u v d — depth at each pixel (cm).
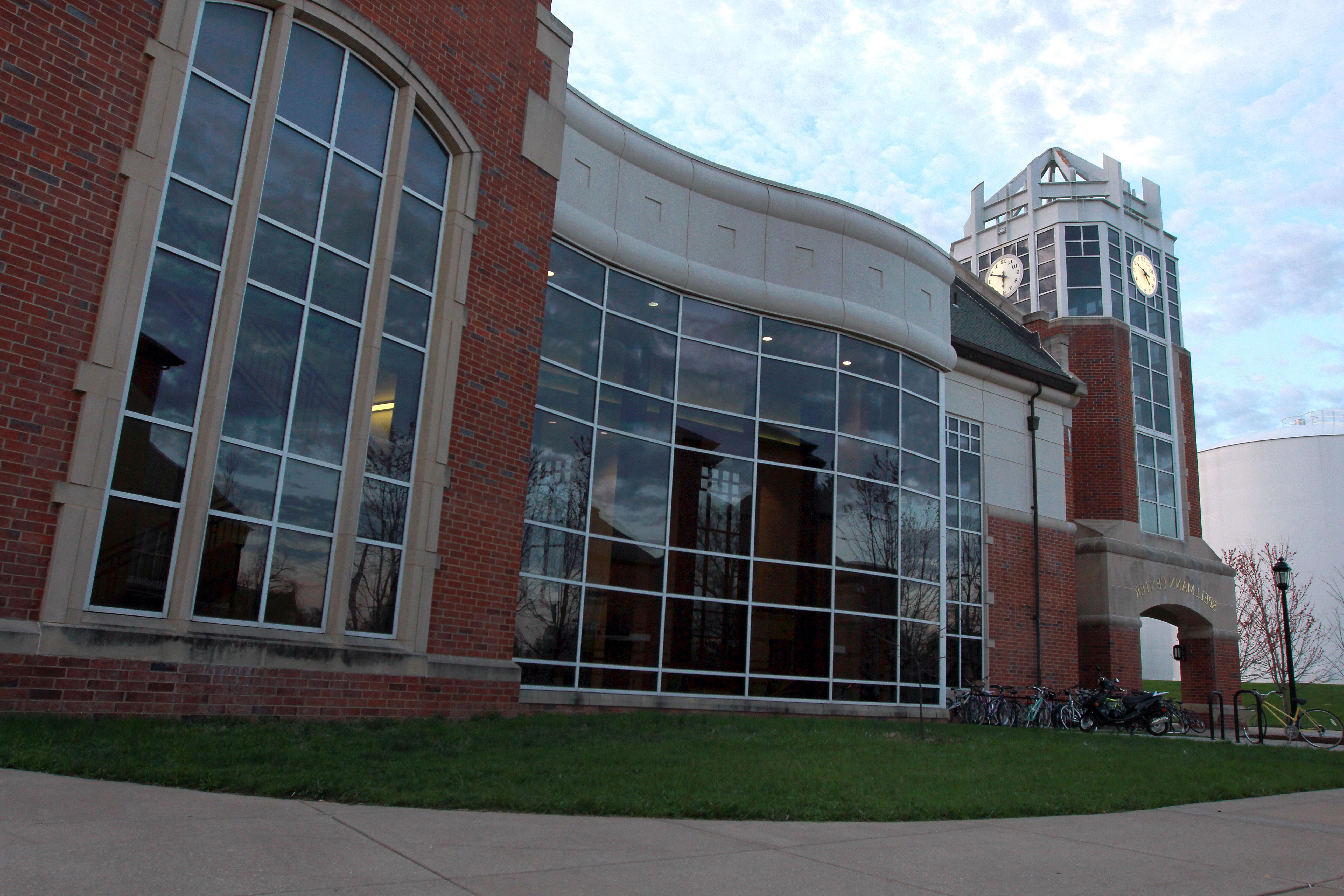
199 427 896
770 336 1711
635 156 1583
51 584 781
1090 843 618
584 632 1388
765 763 868
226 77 949
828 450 1730
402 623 1059
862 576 1733
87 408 809
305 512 984
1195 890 497
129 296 844
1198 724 2109
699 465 1579
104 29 851
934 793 768
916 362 1922
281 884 397
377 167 1095
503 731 976
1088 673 2441
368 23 1075
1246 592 4400
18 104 792
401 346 1106
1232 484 6078
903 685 1753
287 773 639
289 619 962
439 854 473
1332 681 5219
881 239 1858
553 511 1374
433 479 1105
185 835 461
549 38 1350
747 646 1563
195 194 912
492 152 1232
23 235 787
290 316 984
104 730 727
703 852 523
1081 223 3353
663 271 1578
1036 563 2273
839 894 448
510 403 1214
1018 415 2361
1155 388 3109
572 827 569
